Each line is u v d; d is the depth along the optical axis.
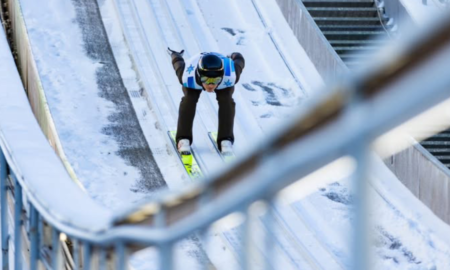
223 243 12.52
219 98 15.53
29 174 8.81
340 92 2.57
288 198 3.43
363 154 2.51
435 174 14.33
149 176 15.21
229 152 15.53
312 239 13.21
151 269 11.30
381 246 13.31
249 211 3.29
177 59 15.30
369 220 2.54
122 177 15.14
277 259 12.63
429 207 14.53
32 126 11.01
